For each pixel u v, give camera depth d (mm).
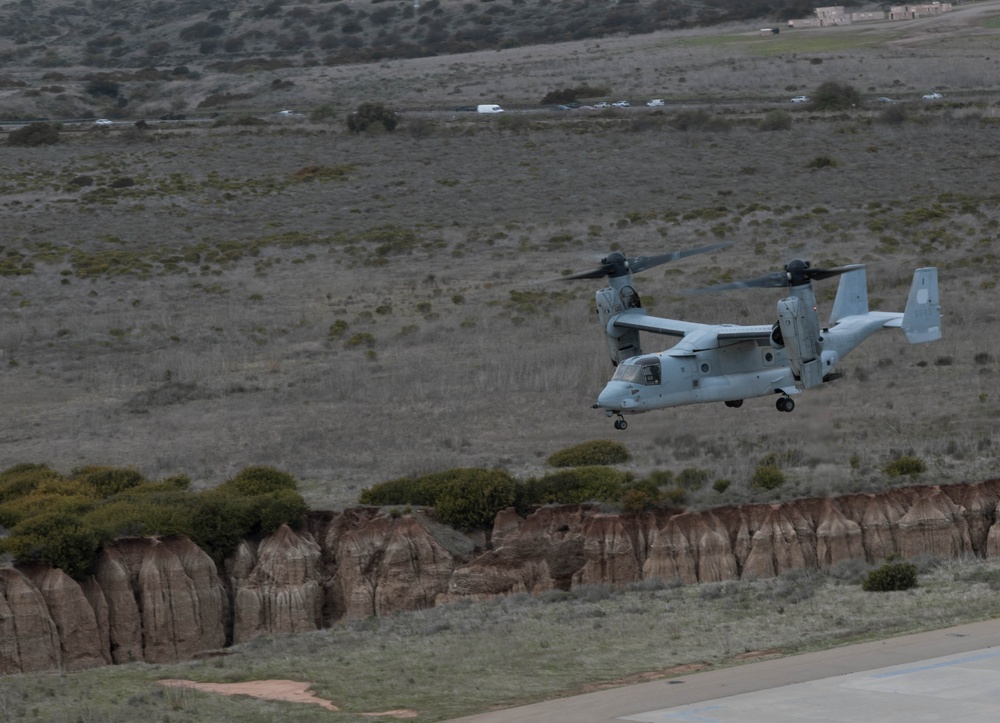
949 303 197375
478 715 64500
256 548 107125
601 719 60688
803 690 62625
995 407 144125
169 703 70062
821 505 105312
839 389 157375
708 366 114938
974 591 85188
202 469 138625
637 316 122938
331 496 119312
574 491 110438
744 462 122312
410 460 135375
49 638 92562
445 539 107562
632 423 146500
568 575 105875
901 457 121062
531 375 174375
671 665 72062
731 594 91750
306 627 103062
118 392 187500
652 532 105250
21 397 186375
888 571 89125
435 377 178875
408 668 76062
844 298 125875
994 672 63469
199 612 100125
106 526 100625
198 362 198375
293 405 171875
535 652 78000
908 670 64938
